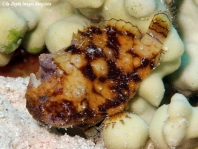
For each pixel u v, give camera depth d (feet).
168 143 0.60
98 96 0.63
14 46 0.71
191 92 0.74
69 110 0.63
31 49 0.76
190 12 0.73
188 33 0.75
